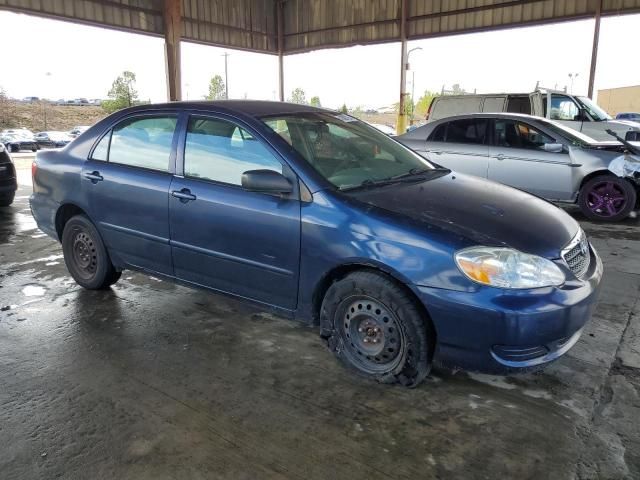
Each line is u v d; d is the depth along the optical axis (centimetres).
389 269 263
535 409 263
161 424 253
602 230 652
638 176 666
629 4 1370
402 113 1797
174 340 344
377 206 279
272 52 2070
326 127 354
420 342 267
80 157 410
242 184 293
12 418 258
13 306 403
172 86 1692
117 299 416
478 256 249
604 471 218
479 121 755
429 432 246
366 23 1823
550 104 1060
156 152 363
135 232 374
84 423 254
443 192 312
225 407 267
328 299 292
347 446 236
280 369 306
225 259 326
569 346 268
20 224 695
